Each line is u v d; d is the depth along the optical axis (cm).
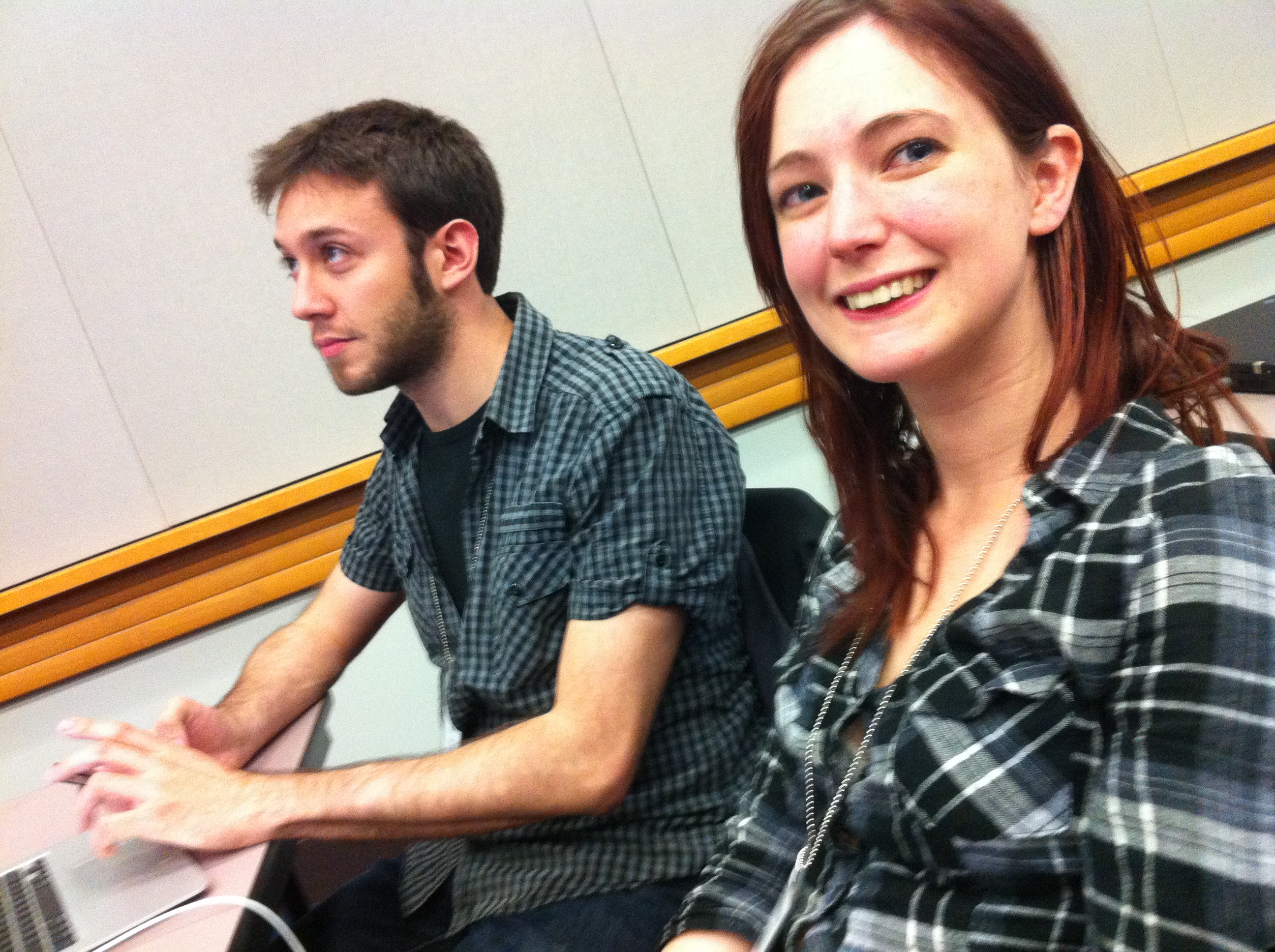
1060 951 61
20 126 210
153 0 211
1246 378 113
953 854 66
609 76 224
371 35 216
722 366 231
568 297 228
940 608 78
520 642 116
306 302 123
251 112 216
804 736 85
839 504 92
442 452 131
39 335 215
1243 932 52
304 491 222
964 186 68
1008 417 75
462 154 127
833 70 70
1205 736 54
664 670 111
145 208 215
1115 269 72
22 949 88
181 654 226
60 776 110
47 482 219
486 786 103
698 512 116
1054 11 231
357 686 226
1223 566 56
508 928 109
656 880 111
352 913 126
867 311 72
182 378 221
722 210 231
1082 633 62
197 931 86
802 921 78
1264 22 243
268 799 104
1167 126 240
